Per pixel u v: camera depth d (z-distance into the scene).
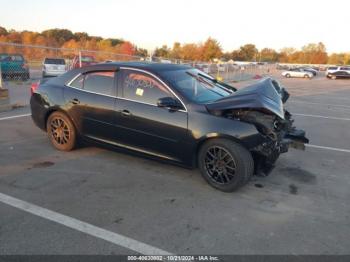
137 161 5.38
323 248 3.19
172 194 4.26
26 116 8.73
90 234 3.30
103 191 4.28
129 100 4.86
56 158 5.42
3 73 19.78
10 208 3.76
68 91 5.49
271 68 58.28
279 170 5.27
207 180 4.49
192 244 3.19
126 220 3.59
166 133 4.56
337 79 39.53
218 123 4.24
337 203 4.16
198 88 4.91
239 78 31.47
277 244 3.23
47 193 4.17
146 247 3.12
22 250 3.02
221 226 3.52
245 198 4.21
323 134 8.03
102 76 5.21
